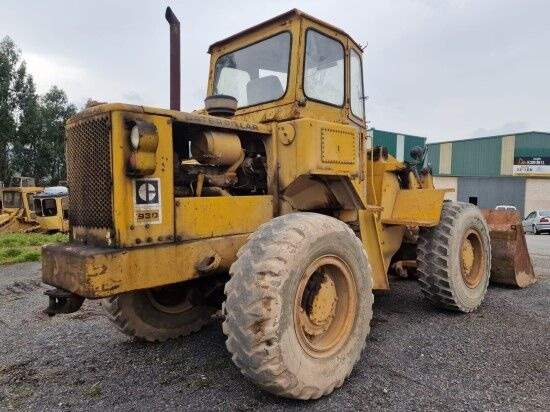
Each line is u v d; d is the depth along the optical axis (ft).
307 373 8.59
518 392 9.21
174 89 11.53
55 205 46.91
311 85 11.79
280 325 8.13
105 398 9.28
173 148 9.62
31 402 9.20
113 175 7.97
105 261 7.71
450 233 14.78
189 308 13.10
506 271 19.02
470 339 12.40
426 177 18.74
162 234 8.55
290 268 8.40
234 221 9.86
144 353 11.78
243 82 12.82
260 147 11.26
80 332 13.76
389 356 11.19
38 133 112.68
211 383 9.83
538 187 111.55
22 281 23.00
